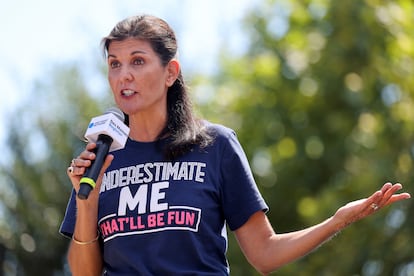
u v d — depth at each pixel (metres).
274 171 28.62
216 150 9.98
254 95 28.73
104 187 9.93
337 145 28.05
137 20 9.96
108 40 9.93
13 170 33.81
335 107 28.28
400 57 27.23
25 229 33.62
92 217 9.80
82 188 9.21
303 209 27.75
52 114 34.06
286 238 9.87
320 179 28.55
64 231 10.28
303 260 25.97
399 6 27.30
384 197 9.32
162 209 9.67
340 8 27.42
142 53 9.80
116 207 9.80
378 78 27.45
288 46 28.67
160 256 9.59
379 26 27.16
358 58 27.52
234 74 29.27
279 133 28.59
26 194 33.69
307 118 28.47
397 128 27.36
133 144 10.07
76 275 10.09
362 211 9.41
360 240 25.42
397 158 26.81
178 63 10.10
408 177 25.98
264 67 28.61
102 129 9.51
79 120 33.94
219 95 28.83
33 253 33.56
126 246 9.68
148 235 9.65
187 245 9.62
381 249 25.09
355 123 27.94
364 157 27.50
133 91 9.78
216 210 9.85
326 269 25.75
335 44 27.56
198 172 9.84
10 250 33.50
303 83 28.19
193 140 9.93
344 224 9.52
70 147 33.91
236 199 9.97
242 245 10.08
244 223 10.02
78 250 9.93
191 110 10.20
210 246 9.73
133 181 9.87
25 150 33.88
